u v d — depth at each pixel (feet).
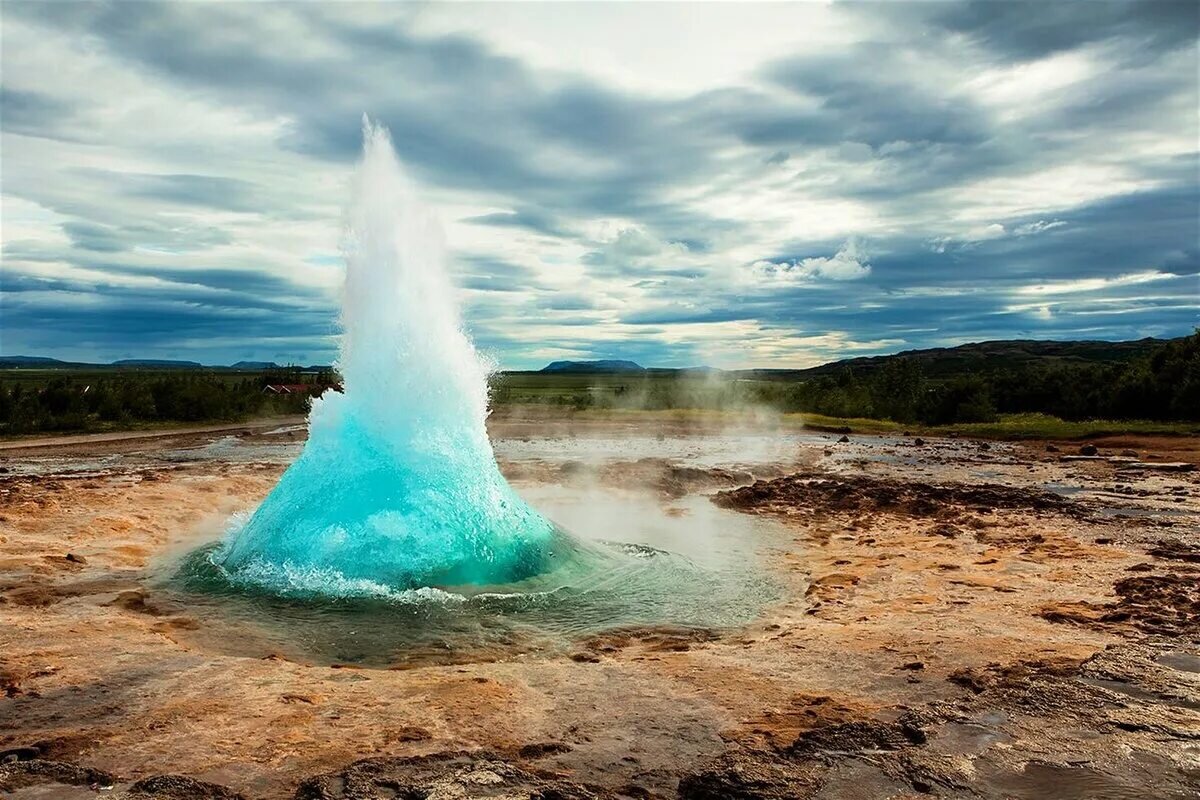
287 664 20.27
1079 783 13.64
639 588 29.37
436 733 15.71
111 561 31.63
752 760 14.47
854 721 16.21
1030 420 124.16
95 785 13.42
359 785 13.39
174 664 19.76
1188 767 14.16
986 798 13.20
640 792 13.50
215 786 13.34
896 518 45.29
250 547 30.50
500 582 28.50
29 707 16.78
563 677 19.39
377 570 27.96
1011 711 16.63
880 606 26.58
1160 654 20.18
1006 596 27.43
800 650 21.39
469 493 31.07
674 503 50.75
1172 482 59.57
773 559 34.91
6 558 30.76
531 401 158.81
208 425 122.93
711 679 19.11
